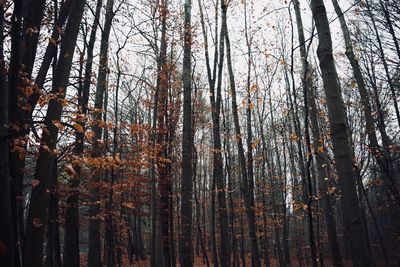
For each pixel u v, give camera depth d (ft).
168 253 36.11
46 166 11.32
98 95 32.27
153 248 42.75
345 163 10.16
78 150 21.50
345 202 10.00
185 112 27.25
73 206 30.42
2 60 9.59
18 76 10.71
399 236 40.06
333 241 32.19
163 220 37.11
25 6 12.36
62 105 12.00
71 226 30.78
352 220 9.78
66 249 30.42
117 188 33.47
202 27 42.52
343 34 38.34
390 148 32.24
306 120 14.65
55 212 29.94
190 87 27.91
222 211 37.19
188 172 26.08
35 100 12.42
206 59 42.11
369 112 36.58
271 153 86.74
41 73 15.16
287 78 45.16
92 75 30.04
